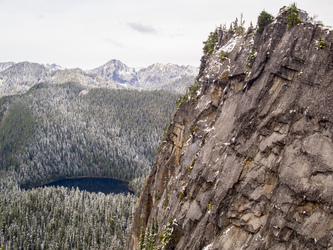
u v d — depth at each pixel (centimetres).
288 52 3369
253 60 3950
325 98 2922
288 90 3359
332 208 2658
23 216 16588
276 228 3030
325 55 3020
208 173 4391
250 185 3500
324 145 2836
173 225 4938
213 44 6378
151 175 7988
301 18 3516
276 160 3297
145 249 5938
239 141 3828
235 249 3394
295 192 2952
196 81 6575
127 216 16725
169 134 7338
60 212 17625
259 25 3931
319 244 2677
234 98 4425
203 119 5328
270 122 3453
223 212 3778
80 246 13925
